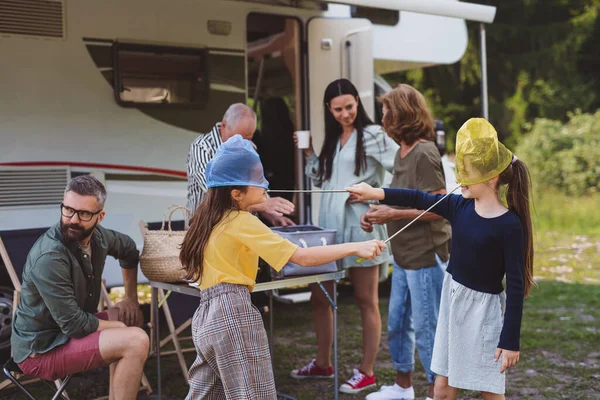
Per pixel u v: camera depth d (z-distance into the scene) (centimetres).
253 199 264
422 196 288
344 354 472
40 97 451
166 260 330
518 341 252
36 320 303
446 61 660
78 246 308
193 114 504
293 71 584
